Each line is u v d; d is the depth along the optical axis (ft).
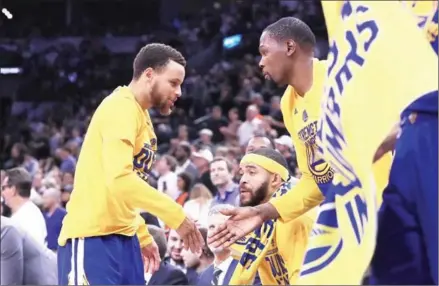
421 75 8.86
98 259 13.73
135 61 14.42
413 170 9.70
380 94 8.90
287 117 13.60
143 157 14.20
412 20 9.04
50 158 60.44
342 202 9.23
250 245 13.94
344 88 9.03
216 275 17.02
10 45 84.02
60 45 83.56
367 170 8.79
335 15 9.31
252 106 55.67
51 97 80.74
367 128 8.87
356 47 9.05
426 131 9.66
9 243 21.88
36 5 87.92
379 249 10.18
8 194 27.37
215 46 78.48
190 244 13.51
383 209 10.14
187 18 84.02
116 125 13.55
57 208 34.63
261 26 78.13
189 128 61.57
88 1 87.45
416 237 9.91
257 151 15.33
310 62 12.73
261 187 15.05
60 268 14.29
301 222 14.15
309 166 13.16
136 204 13.33
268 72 12.89
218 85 72.43
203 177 37.27
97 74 80.94
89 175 13.88
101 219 13.78
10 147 73.67
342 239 9.18
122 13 87.20
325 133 9.34
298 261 14.08
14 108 80.28
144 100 14.24
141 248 15.16
